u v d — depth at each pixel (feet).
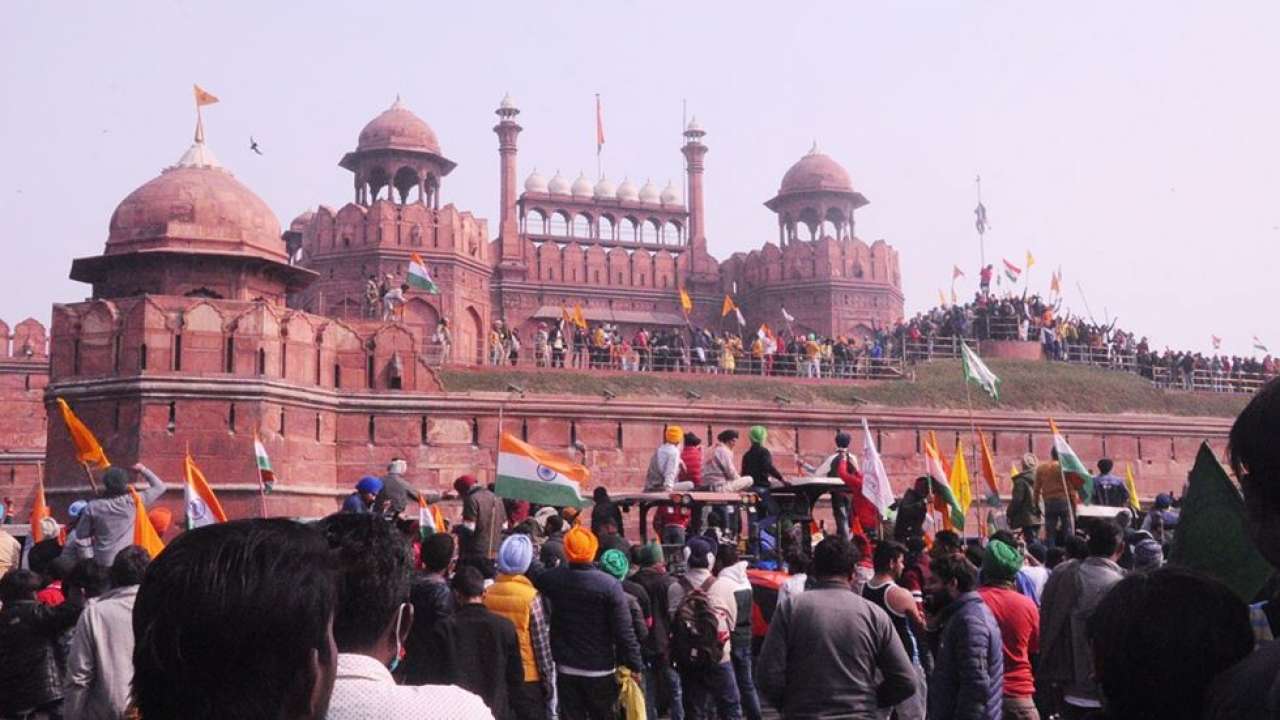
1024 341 146.82
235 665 7.25
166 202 107.34
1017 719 24.79
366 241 153.69
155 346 95.14
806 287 183.42
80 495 93.86
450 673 23.50
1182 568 9.57
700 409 116.57
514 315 179.73
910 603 29.78
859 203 202.69
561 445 110.83
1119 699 9.23
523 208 196.24
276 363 98.12
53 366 97.76
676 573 44.32
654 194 205.87
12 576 26.09
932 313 159.12
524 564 27.04
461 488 47.60
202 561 7.43
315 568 7.73
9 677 25.20
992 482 68.59
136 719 11.25
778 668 21.84
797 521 55.88
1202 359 153.17
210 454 94.02
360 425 103.91
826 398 124.06
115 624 20.70
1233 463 8.50
